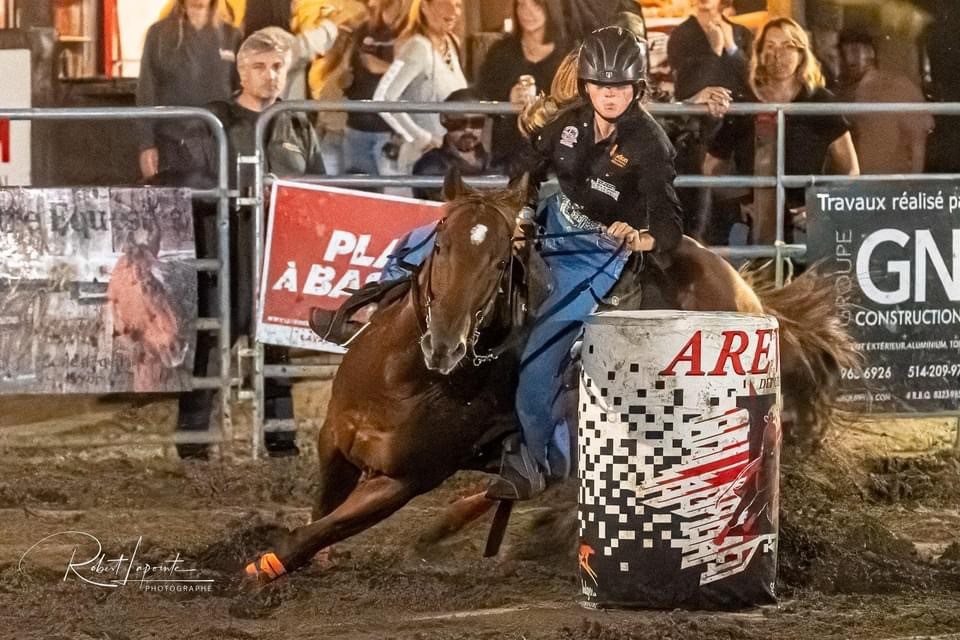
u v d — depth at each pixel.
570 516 13.03
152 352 17.39
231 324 18.33
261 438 17.73
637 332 10.79
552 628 10.59
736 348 10.83
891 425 19.83
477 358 10.80
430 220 17.47
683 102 17.48
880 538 13.53
